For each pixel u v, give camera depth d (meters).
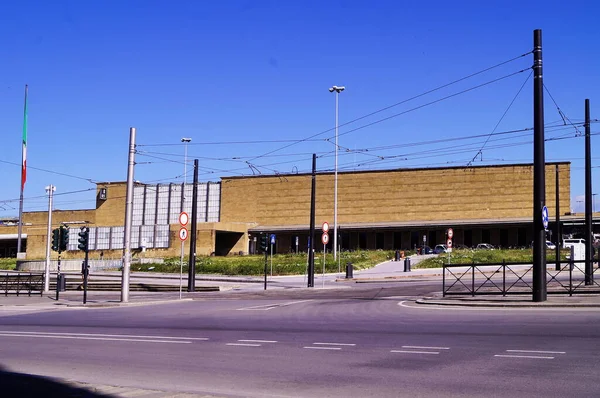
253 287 41.09
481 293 25.03
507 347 12.84
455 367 11.09
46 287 40.31
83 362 13.27
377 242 85.81
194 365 12.45
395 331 15.97
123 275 30.86
